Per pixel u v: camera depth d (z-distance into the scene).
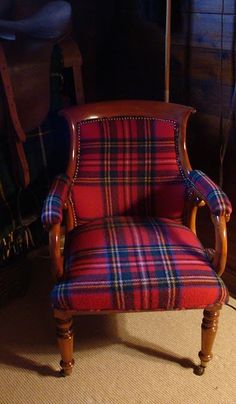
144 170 1.61
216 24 1.68
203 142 1.91
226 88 1.72
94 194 1.60
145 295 1.23
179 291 1.24
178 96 1.97
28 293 1.90
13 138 1.63
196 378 1.47
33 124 1.68
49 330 1.69
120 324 1.72
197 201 1.54
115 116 1.60
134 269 1.28
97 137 1.59
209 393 1.42
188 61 1.86
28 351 1.60
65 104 1.90
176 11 1.83
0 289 1.77
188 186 1.57
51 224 1.26
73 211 1.59
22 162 1.67
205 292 1.25
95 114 1.59
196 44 1.79
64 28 1.65
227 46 1.67
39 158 1.84
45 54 1.65
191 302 1.25
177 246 1.39
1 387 1.46
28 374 1.50
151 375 1.49
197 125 1.92
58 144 1.92
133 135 1.60
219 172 1.85
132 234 1.45
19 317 1.76
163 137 1.60
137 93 2.24
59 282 1.29
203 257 1.36
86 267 1.30
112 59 2.34
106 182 1.60
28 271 1.93
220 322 1.71
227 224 1.84
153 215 1.64
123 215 1.64
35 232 1.90
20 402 1.40
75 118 1.58
